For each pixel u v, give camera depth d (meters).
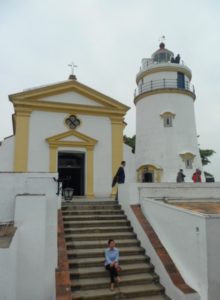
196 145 26.08
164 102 25.86
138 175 25.22
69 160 17.64
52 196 9.66
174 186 12.20
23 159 16.39
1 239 7.43
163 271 8.62
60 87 17.58
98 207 12.27
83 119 17.81
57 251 8.78
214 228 7.70
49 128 17.11
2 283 6.69
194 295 7.50
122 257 9.57
